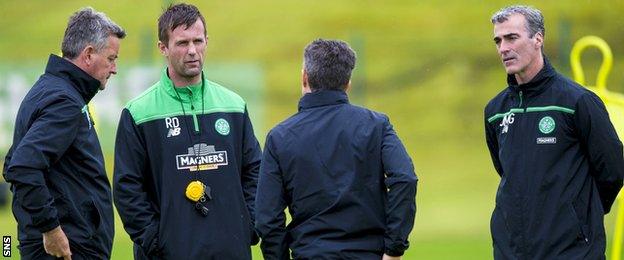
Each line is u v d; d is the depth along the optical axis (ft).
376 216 56.24
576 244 59.98
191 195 63.77
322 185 55.77
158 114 64.49
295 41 320.09
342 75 57.31
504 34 61.26
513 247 61.26
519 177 61.16
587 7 314.55
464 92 282.15
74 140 61.62
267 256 56.65
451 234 172.24
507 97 63.21
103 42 62.80
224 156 65.00
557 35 284.00
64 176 61.62
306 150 56.13
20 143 59.47
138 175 63.77
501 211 62.03
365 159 56.18
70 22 63.21
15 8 334.03
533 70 61.31
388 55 293.43
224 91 67.00
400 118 274.36
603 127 59.77
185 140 64.44
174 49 63.87
